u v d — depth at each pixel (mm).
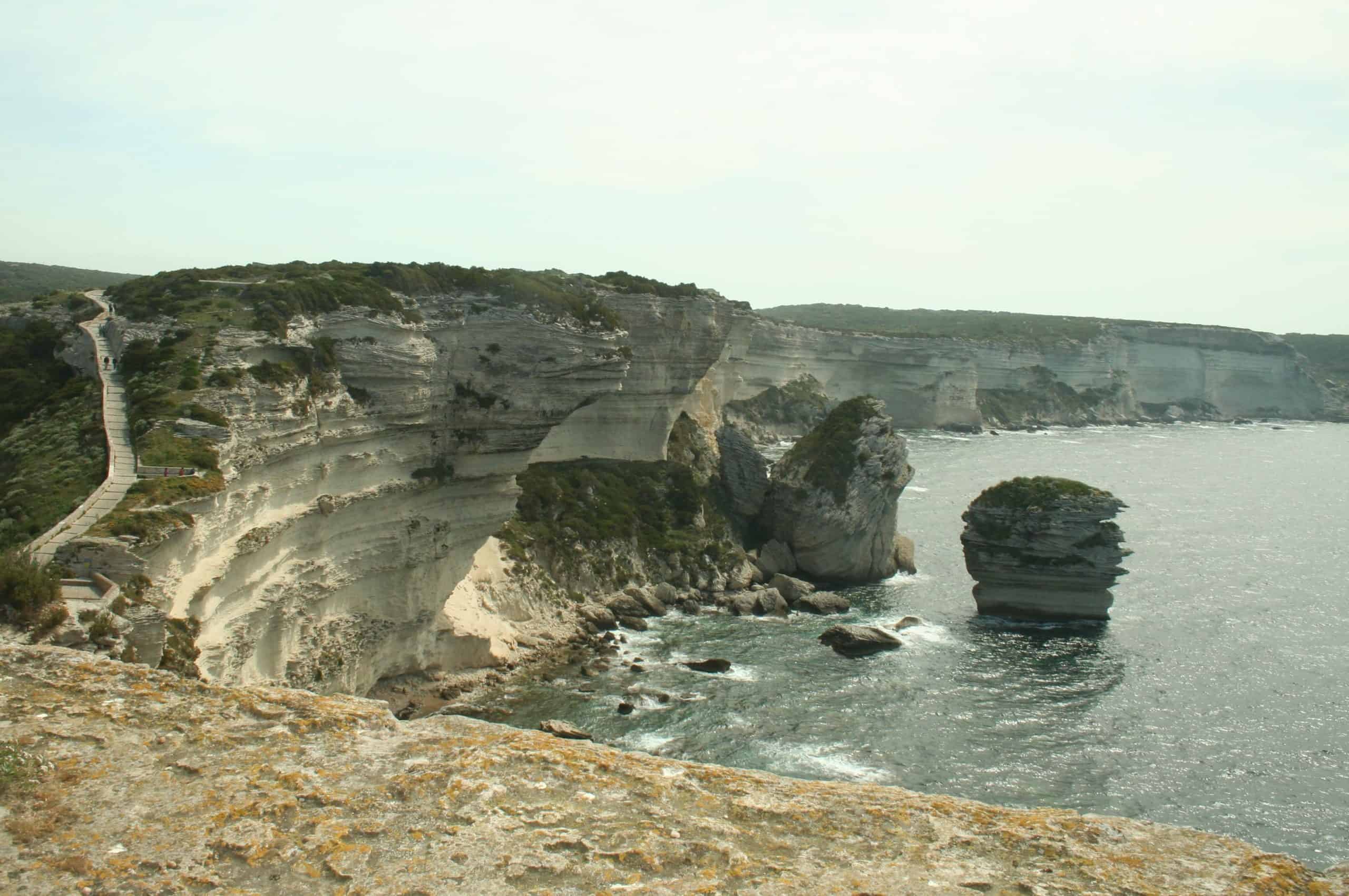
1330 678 56344
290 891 7453
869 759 45188
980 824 8578
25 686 10383
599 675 55906
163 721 9781
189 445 37094
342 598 47375
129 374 42562
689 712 50406
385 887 7492
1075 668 58062
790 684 54812
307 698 10344
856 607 72500
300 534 43938
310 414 43875
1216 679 56125
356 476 47938
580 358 57375
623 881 7617
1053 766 44656
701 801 8797
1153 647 62062
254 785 8703
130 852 7789
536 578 64625
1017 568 68688
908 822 8570
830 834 8359
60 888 7359
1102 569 67125
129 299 51312
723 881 7648
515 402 55562
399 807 8469
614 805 8648
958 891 7566
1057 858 8023
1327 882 7715
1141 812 40438
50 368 48156
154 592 29156
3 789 8492
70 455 37812
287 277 51875
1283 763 45156
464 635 54594
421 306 53156
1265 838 38594
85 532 30203
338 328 47656
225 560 36562
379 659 49844
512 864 7742
